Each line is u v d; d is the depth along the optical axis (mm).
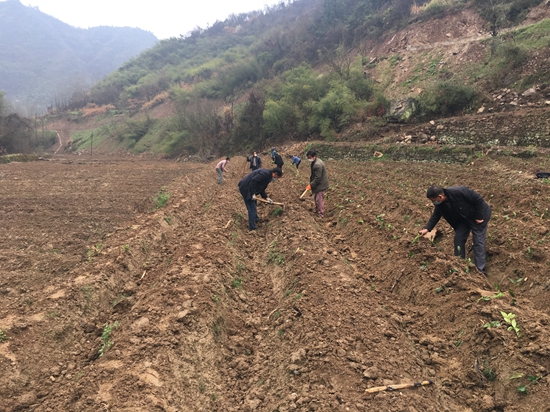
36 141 57656
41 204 13398
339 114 30859
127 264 6809
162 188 15320
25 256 7926
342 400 3293
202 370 4133
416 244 6316
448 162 18859
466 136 20703
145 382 3561
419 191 11664
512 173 12688
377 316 4648
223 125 42500
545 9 27953
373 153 23109
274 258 7031
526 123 18422
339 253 6832
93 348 4688
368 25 44219
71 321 5043
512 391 3395
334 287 5254
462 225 6070
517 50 23188
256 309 5621
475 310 4355
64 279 6395
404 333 4523
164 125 54219
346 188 13008
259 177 8789
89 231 9875
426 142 22391
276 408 3492
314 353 3938
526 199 8898
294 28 62219
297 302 5008
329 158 25734
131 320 4750
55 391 3842
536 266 5473
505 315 3932
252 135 37875
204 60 89250
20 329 4508
